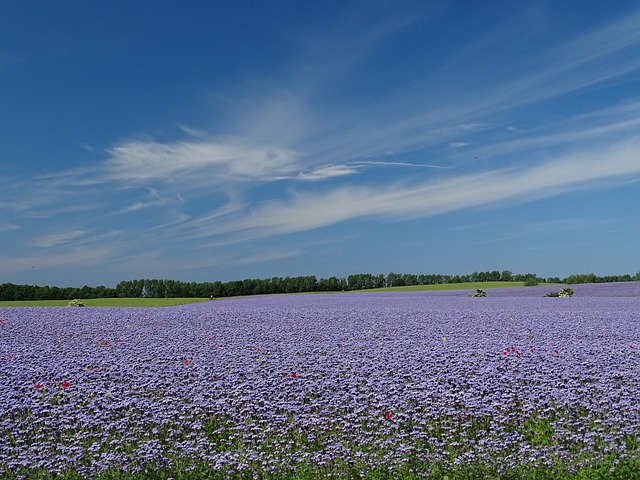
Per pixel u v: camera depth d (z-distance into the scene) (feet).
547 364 41.75
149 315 84.33
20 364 43.06
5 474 24.67
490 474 25.03
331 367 41.86
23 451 27.04
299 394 35.50
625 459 25.49
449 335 57.88
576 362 42.47
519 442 28.30
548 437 28.89
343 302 127.34
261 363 44.32
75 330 64.18
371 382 37.27
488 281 276.00
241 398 34.30
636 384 36.45
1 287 173.88
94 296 196.85
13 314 85.87
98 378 39.65
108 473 25.32
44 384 37.52
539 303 110.11
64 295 187.62
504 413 32.35
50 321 73.97
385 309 96.53
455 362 42.75
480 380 37.17
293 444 29.22
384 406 32.83
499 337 56.03
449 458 27.20
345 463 26.17
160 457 26.43
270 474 25.40
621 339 54.29
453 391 35.40
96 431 30.58
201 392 35.99
